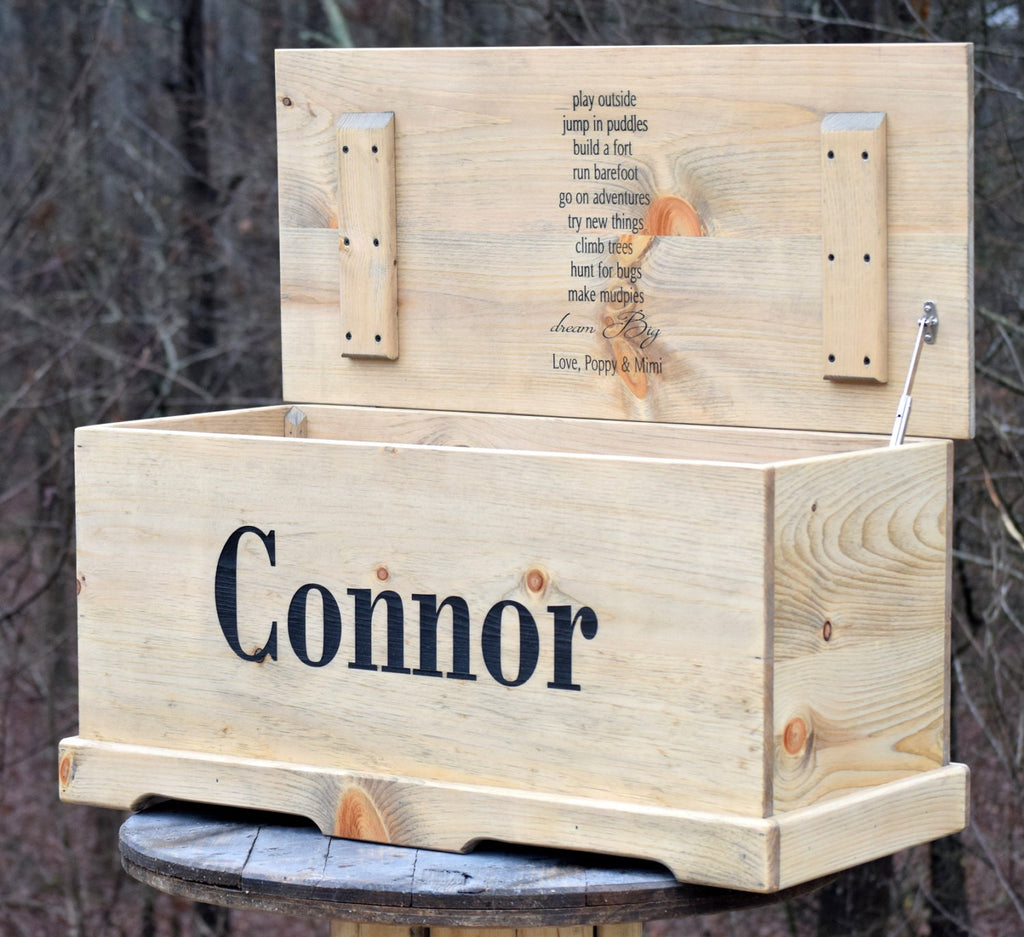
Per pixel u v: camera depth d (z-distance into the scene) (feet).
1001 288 21.89
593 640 8.13
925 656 8.80
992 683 22.25
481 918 7.91
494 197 11.10
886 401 9.95
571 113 10.79
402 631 8.64
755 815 7.76
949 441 8.91
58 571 28.91
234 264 28.09
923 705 8.82
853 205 9.84
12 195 29.30
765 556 7.67
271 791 8.98
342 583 8.78
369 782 8.70
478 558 8.40
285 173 11.73
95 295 28.12
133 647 9.39
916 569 8.70
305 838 8.84
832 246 9.94
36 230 28.86
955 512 22.81
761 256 10.28
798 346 10.21
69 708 31.17
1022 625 21.86
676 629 7.92
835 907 23.79
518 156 10.98
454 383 11.37
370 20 26.81
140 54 29.63
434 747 8.59
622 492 8.01
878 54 9.75
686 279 10.55
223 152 28.25
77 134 28.71
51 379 29.14
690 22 22.65
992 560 21.68
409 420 11.53
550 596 8.23
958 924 22.88
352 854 8.52
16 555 31.96
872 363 9.87
